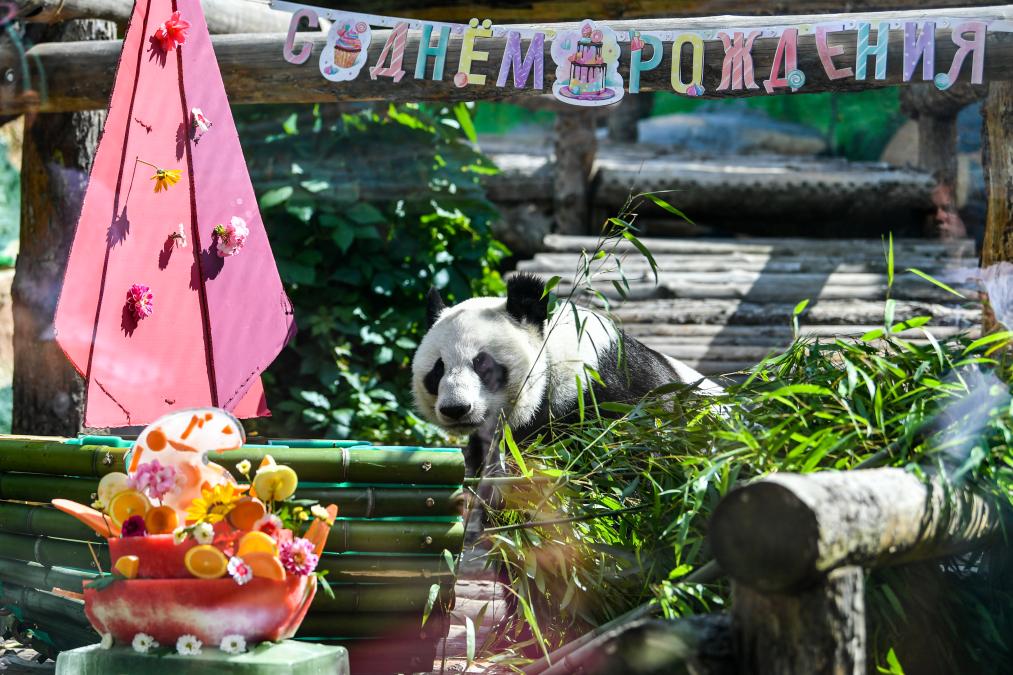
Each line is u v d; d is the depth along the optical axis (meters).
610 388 4.00
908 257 9.20
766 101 15.78
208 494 2.43
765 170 10.91
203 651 2.39
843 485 2.09
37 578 3.11
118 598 2.40
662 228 10.57
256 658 2.37
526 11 5.36
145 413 3.33
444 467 2.91
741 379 6.72
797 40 4.02
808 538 1.94
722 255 9.20
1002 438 2.55
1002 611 2.78
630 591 3.01
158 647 2.40
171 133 3.43
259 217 3.64
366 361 7.06
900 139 13.02
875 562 2.17
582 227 10.05
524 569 3.04
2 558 3.24
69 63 4.75
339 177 7.14
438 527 2.92
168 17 3.41
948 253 9.39
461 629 3.68
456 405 3.85
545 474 3.09
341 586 2.91
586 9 5.29
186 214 3.45
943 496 2.34
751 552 2.02
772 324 7.89
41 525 3.04
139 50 3.35
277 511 2.52
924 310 7.80
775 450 2.66
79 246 3.19
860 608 2.11
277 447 2.89
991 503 2.53
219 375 3.50
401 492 2.90
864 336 3.00
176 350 3.42
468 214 7.65
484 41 4.23
